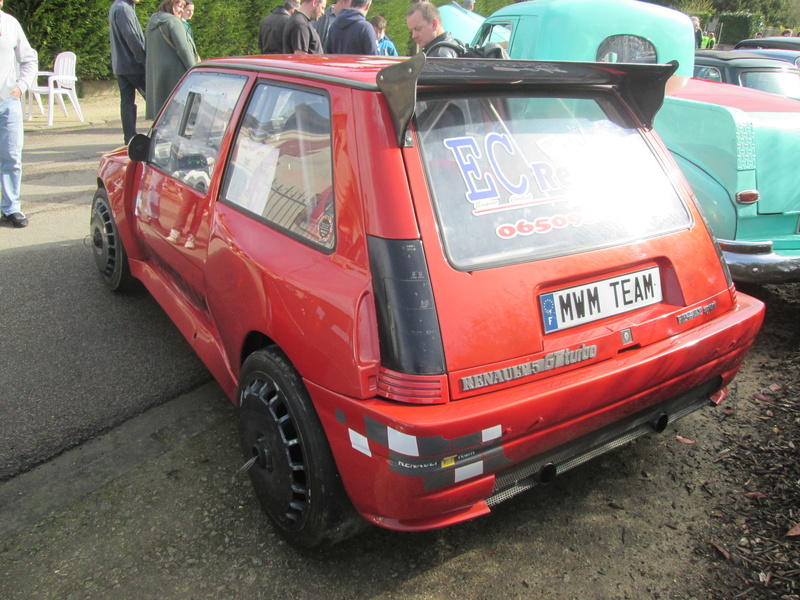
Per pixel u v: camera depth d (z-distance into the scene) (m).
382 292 1.95
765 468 2.93
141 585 2.29
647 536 2.55
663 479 2.89
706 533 2.56
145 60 7.92
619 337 2.28
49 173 8.02
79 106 11.94
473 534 2.57
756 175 4.06
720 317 2.60
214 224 2.83
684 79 5.54
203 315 3.22
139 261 4.17
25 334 4.02
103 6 12.95
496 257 2.09
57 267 5.08
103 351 3.88
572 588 2.31
